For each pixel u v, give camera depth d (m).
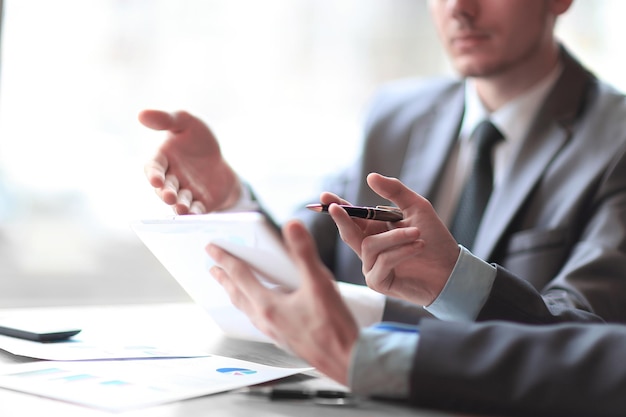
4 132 2.80
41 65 2.85
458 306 1.23
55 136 2.88
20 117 2.82
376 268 1.18
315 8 3.17
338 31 3.20
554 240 1.71
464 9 1.93
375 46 3.24
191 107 3.05
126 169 2.95
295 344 0.92
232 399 0.95
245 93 3.12
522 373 0.88
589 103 1.86
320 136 3.20
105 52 2.94
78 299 2.88
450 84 2.21
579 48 3.18
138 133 2.97
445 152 2.06
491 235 1.78
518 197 1.78
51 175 2.86
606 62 3.17
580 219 1.72
